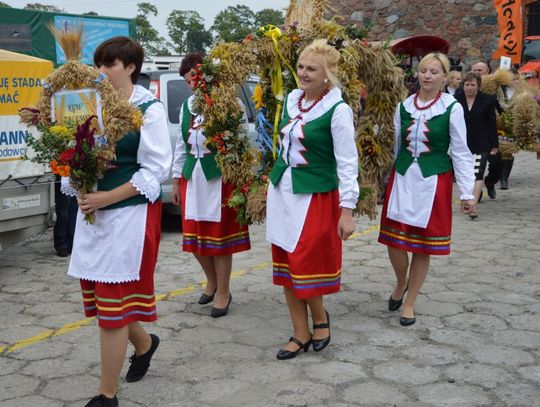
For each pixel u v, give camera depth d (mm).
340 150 3785
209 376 3842
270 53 4590
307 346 4164
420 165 4543
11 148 5867
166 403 3516
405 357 4062
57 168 3129
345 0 18781
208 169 4754
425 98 4609
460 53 17984
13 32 13180
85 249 3301
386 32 18516
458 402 3465
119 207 3256
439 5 18016
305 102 3943
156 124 3289
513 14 16891
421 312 4859
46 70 6129
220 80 4543
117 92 3168
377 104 4703
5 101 5777
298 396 3566
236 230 4824
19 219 6086
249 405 3479
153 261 3381
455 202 9562
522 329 4500
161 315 4891
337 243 3957
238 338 4438
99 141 3146
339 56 4027
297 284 3873
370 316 4824
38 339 4445
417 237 4570
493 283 5570
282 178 3957
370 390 3623
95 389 3701
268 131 4746
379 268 6137
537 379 3730
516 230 7625
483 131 8172
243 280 5809
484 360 3992
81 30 3359
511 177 12062
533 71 15602
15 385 3750
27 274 6105
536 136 8828
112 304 3252
